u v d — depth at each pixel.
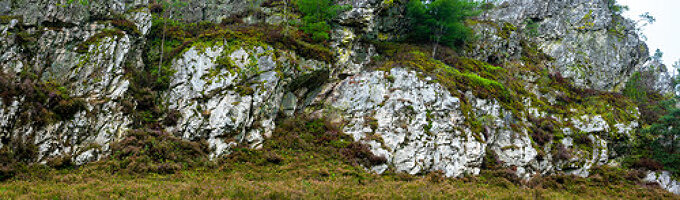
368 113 22.86
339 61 26.88
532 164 24.38
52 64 18.98
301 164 19.41
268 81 21.73
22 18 19.31
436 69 26.31
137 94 20.53
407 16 32.03
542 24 42.97
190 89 20.94
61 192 13.66
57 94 17.66
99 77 19.47
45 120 16.75
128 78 20.52
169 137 19.00
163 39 22.81
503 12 45.31
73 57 19.55
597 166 27.58
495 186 21.67
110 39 20.70
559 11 43.62
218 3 30.72
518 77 34.56
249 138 20.31
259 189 15.49
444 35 32.69
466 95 25.16
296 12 29.30
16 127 15.98
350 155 20.61
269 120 21.56
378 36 30.45
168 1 28.59
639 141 30.31
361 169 19.80
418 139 21.53
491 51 35.47
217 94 20.53
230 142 19.45
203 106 20.30
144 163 17.28
